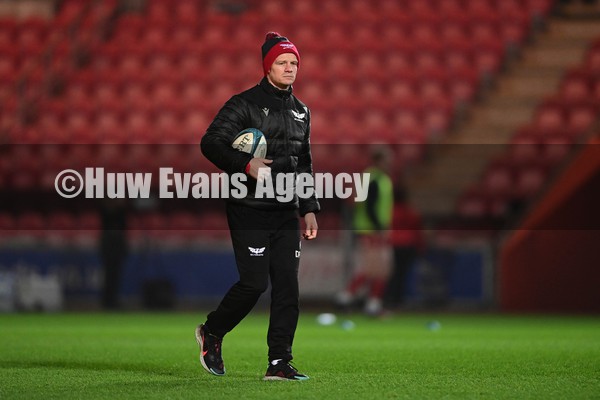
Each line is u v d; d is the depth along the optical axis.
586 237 64.31
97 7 94.50
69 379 22.88
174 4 95.94
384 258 57.03
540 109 81.81
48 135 82.06
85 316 59.12
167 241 72.12
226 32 92.50
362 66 88.50
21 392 20.16
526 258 66.88
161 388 20.66
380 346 35.50
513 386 21.61
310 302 70.94
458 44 89.31
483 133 82.50
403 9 94.00
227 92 86.69
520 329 47.22
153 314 61.84
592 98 82.50
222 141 21.00
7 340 37.97
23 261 71.19
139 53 90.44
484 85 86.25
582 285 64.44
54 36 92.06
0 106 85.44
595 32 91.06
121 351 32.41
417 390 20.62
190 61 89.81
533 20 91.19
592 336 41.84
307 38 91.06
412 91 86.06
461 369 26.23
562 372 25.31
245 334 42.41
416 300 69.06
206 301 71.44
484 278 69.31
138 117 84.50
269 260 21.56
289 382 21.64
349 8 94.62
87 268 71.62
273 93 21.58
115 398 19.06
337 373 24.80
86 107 85.25
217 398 18.92
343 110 83.25
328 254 71.19
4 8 95.12
